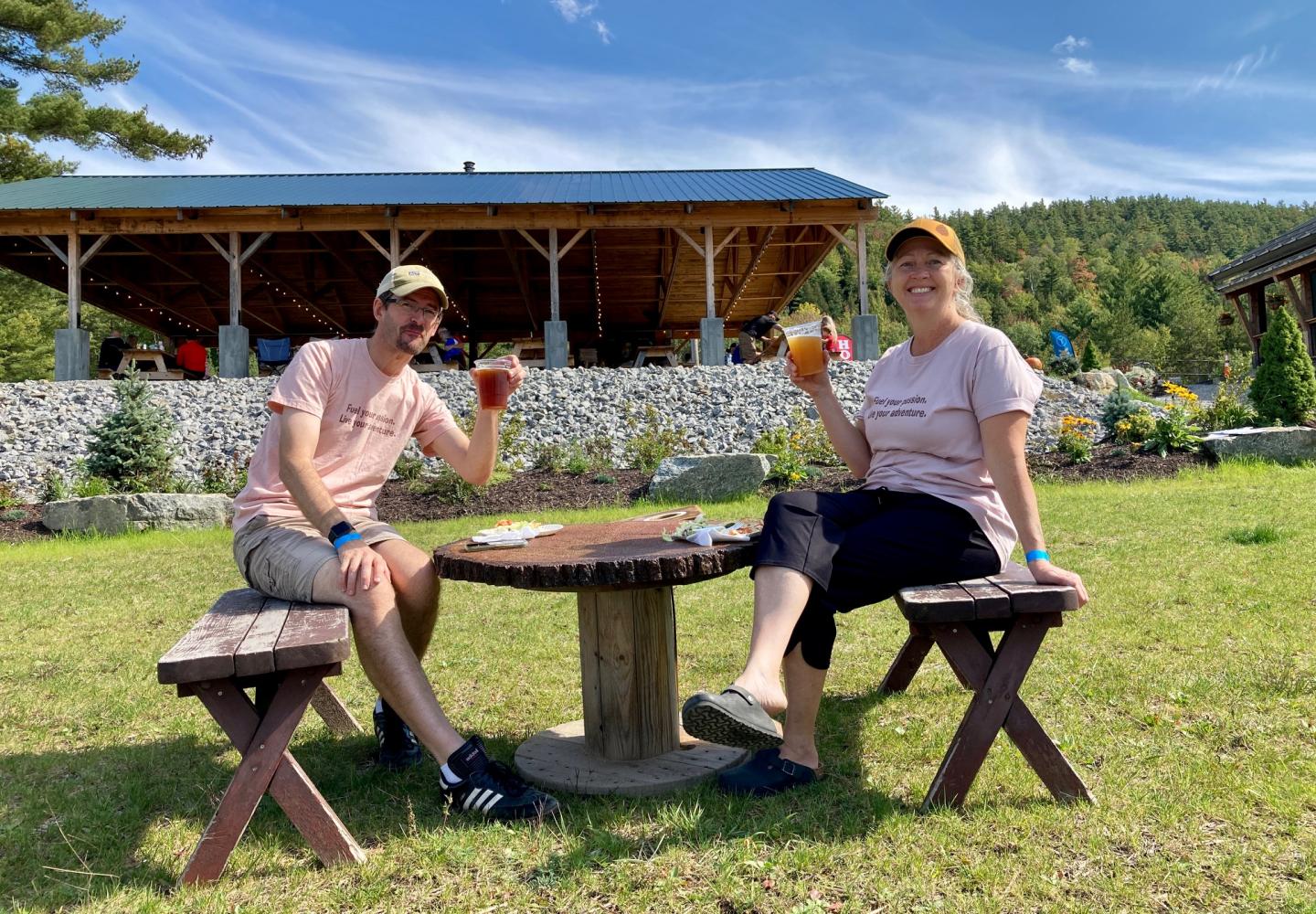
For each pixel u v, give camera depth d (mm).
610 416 11406
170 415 11117
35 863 2070
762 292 21750
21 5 19047
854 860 1865
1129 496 7410
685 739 2736
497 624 4309
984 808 2074
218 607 2330
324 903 1820
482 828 2098
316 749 2824
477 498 9070
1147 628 3500
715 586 5020
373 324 23500
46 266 17406
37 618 4805
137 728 3037
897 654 3340
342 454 2549
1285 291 20047
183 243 16250
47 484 9469
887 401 2461
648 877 1846
